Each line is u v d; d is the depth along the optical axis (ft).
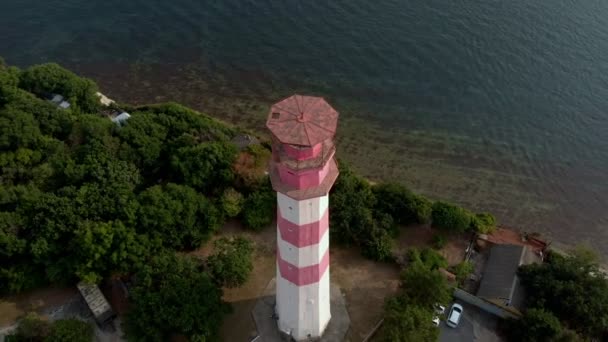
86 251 160.86
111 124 203.51
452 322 164.04
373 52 284.20
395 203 188.96
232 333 158.40
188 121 214.28
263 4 314.76
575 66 274.36
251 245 182.19
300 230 119.85
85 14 311.88
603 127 251.60
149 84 273.13
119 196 173.06
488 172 233.96
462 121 255.09
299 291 136.87
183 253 180.55
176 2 317.83
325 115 109.29
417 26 296.30
